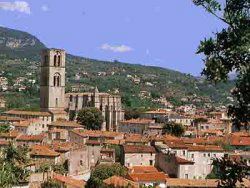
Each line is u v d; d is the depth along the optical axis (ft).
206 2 128.57
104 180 494.18
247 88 118.73
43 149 618.03
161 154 652.07
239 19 126.00
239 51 121.39
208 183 503.20
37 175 444.14
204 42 128.88
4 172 199.72
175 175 622.95
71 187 455.22
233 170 125.18
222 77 126.62
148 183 520.42
